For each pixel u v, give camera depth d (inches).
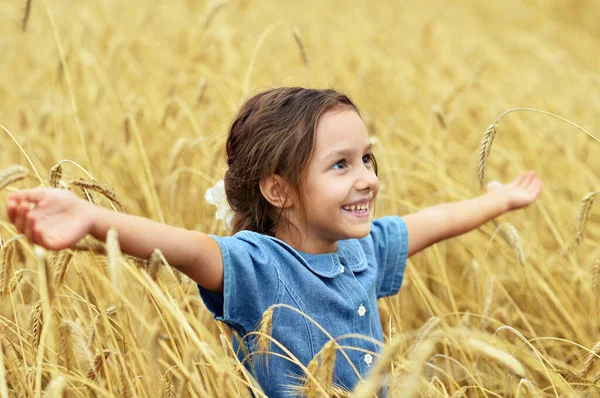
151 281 72.4
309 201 89.0
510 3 488.7
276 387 88.5
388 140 181.0
